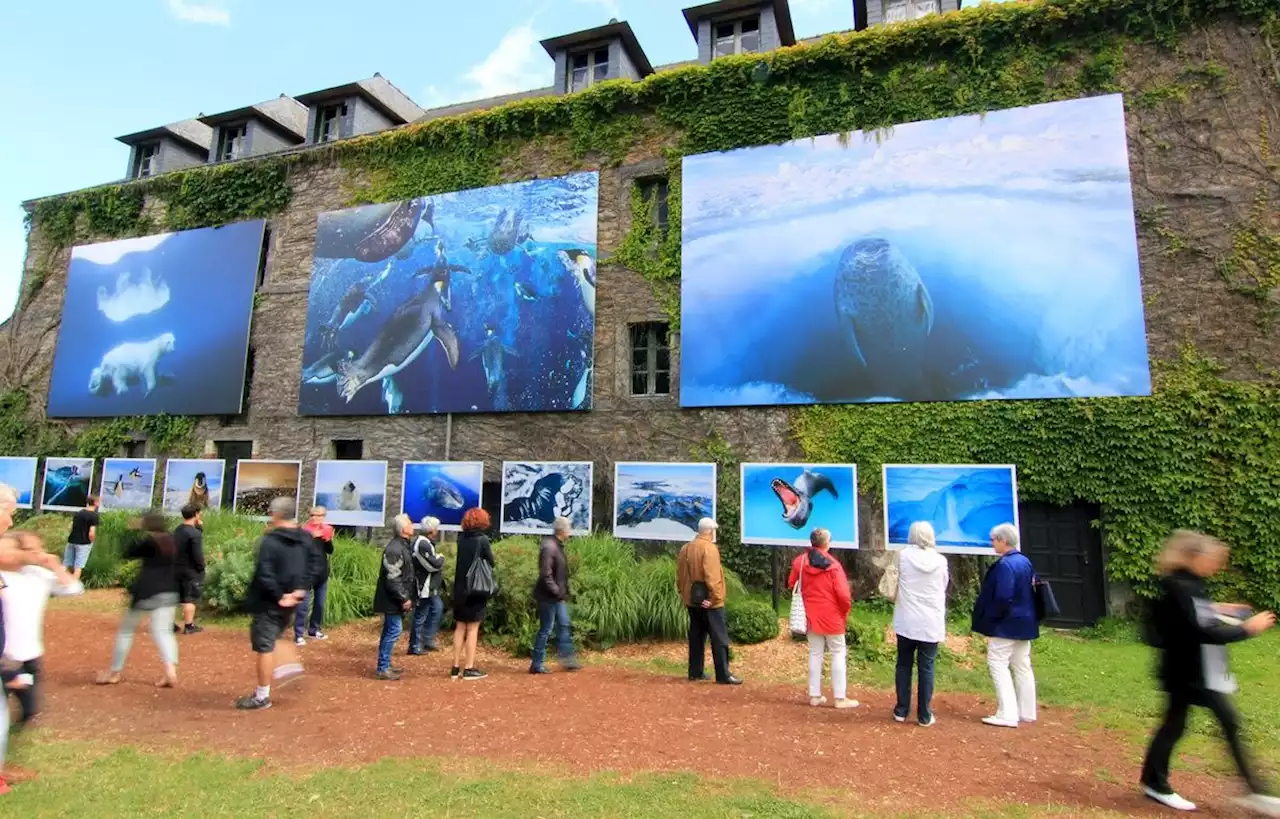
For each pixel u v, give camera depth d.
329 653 8.50
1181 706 4.46
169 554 7.03
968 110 12.45
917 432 11.80
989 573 6.34
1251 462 10.23
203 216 18.56
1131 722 6.32
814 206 12.98
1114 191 11.40
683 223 13.81
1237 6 11.52
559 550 7.91
